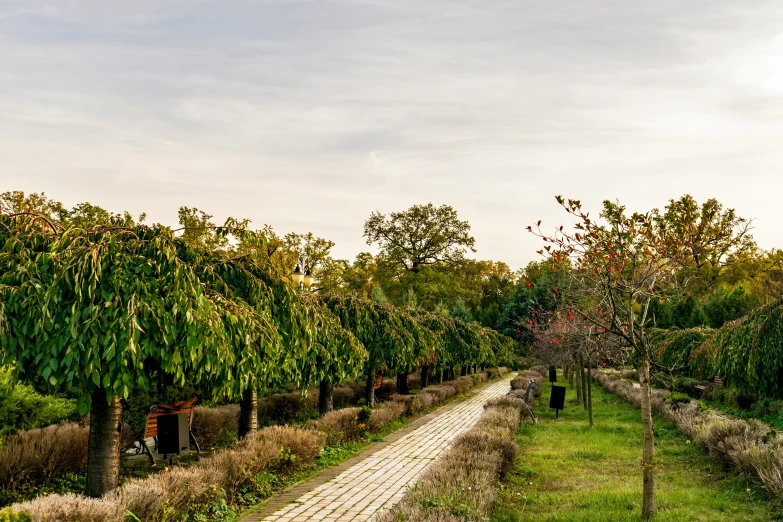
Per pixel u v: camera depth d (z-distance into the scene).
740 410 17.41
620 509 6.87
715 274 50.28
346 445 11.84
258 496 7.79
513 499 7.56
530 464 9.77
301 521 6.66
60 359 5.61
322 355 10.88
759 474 7.34
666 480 8.53
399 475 9.27
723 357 11.62
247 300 8.07
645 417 6.73
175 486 6.33
